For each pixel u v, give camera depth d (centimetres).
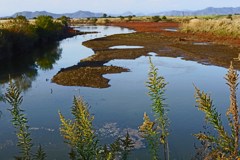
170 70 1720
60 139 761
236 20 3803
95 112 984
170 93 1201
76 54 2525
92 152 294
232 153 256
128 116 934
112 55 2328
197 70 1709
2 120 926
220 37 3462
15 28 2697
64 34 4931
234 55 2158
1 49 2305
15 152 689
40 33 3659
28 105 1087
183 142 707
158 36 3950
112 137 759
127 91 1271
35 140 752
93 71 1706
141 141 726
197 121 857
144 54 2373
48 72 1752
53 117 945
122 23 9812
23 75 1672
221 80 1438
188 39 3412
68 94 1245
